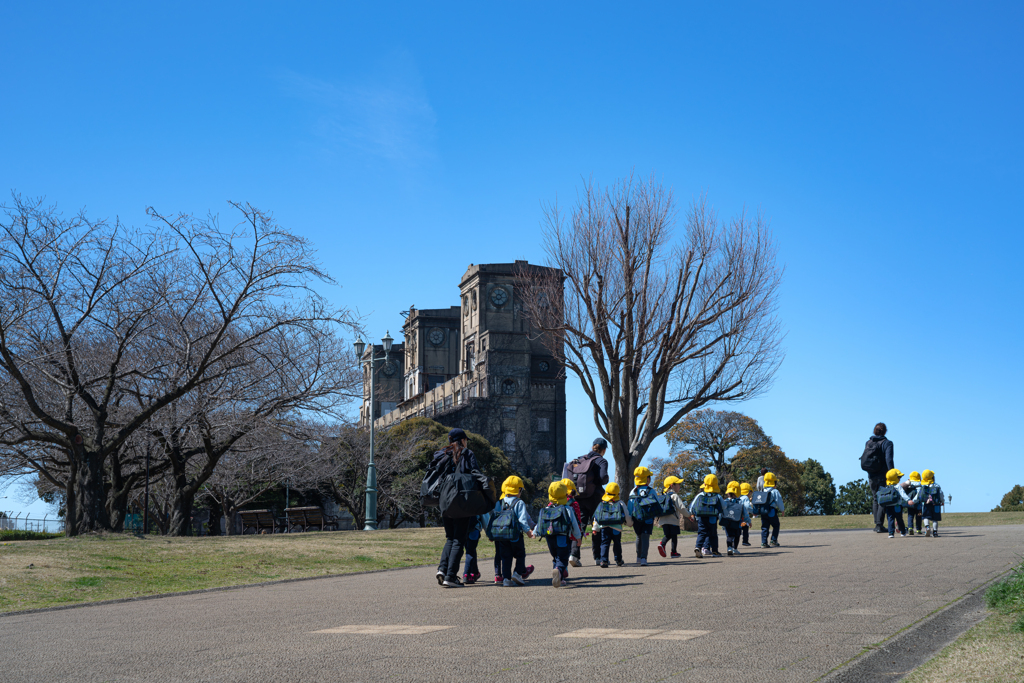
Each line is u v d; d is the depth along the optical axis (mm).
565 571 10891
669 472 56438
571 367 28656
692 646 6004
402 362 125750
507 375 94875
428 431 66500
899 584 9445
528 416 94312
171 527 27312
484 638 6668
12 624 8500
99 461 22328
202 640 7020
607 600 9039
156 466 30125
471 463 11086
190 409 25797
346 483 53625
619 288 27656
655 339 28156
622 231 27781
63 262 21984
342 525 49594
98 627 8070
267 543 18922
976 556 12703
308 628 7578
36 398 23422
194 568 14242
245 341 23562
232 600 10383
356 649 6301
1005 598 7402
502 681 5059
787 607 7914
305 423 29547
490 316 100938
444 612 8453
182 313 24141
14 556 14297
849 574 10758
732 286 28641
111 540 19219
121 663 6008
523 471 91562
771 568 12164
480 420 92750
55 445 26281
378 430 64438
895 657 5594
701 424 56625
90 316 23000
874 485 20688
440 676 5246
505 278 102062
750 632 6547
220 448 27125
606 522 13602
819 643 6008
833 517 32219
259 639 6977
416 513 57844
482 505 10805
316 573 14109
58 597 10734
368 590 11188
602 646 6125
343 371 28031
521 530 11125
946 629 6590
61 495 40875
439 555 17281
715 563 13641
